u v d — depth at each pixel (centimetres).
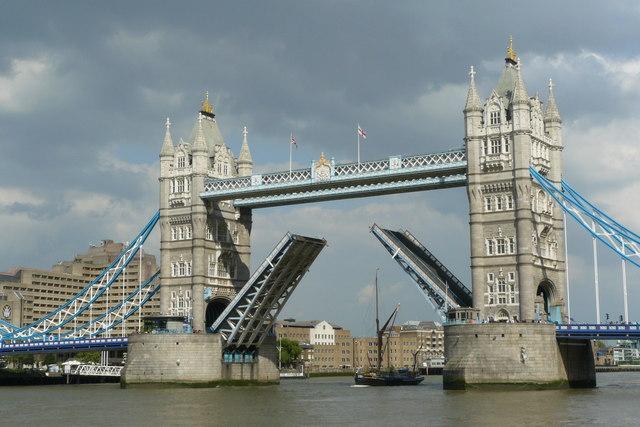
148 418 8194
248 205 14138
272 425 7475
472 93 12006
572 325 11250
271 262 12481
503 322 11169
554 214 12294
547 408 8456
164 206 14262
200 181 13938
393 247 12069
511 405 8850
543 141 12181
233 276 14338
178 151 14288
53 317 16162
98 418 8275
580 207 11538
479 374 11044
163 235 14212
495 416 7794
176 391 12256
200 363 13050
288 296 13600
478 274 11750
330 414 8425
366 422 7606
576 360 11994
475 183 11856
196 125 14325
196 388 12912
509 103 11944
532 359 10938
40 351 15500
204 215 13900
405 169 12331
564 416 7688
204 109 14612
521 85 11781
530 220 11581
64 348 15212
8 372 17062
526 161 11600
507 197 11700
